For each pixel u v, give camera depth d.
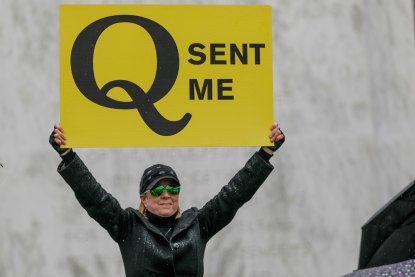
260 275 35.12
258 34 18.27
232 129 18.06
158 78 18.05
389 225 18.27
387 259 18.27
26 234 35.09
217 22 18.22
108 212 17.34
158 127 17.94
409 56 38.09
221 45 18.20
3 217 35.25
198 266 17.47
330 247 35.84
